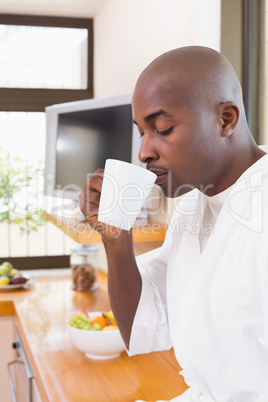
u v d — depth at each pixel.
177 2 1.73
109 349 1.56
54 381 1.40
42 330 1.89
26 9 3.09
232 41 1.59
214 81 0.66
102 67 2.99
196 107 0.65
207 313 0.71
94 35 3.22
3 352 2.54
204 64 0.66
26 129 3.26
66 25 3.23
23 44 3.23
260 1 1.58
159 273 0.94
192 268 0.81
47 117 2.65
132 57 2.34
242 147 0.70
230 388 0.70
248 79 1.60
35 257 3.29
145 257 0.98
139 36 2.21
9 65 3.23
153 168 0.69
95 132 2.27
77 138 2.41
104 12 2.92
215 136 0.67
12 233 3.27
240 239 0.67
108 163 0.71
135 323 0.88
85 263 2.55
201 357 0.71
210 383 0.72
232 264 0.67
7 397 2.60
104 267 2.89
